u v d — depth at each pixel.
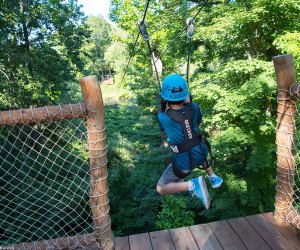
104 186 2.70
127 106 19.17
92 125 2.53
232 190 7.29
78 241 2.86
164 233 3.18
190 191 2.55
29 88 11.68
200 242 2.99
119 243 3.06
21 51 12.07
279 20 6.89
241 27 6.96
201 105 7.60
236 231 3.11
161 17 9.99
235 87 7.37
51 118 2.47
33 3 11.98
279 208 3.10
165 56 11.30
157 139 11.85
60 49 13.90
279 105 2.87
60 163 7.49
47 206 6.75
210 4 8.74
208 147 2.47
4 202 6.47
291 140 2.89
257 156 6.56
